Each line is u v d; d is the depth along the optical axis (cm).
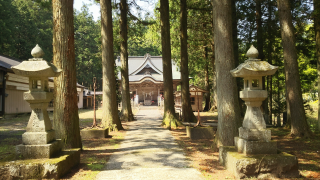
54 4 587
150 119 1683
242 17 1445
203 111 2602
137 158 570
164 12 1238
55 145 445
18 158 411
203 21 2080
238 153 452
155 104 3847
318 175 429
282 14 860
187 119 1344
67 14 590
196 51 2527
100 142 788
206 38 2236
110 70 1072
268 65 441
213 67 2436
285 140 782
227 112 613
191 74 2881
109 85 1063
